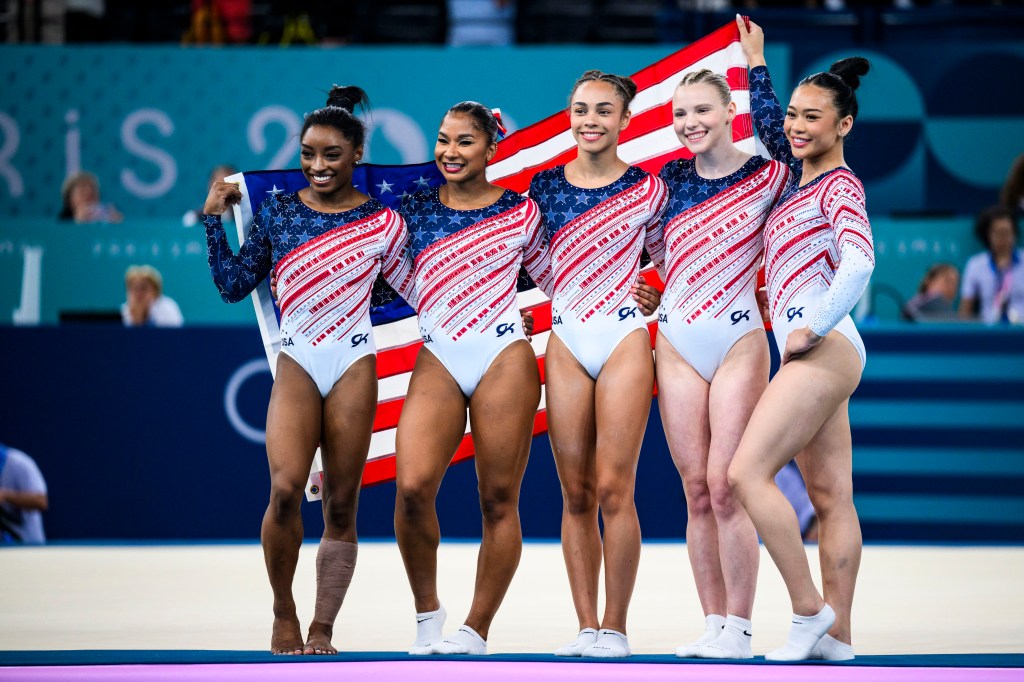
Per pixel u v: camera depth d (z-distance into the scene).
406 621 17.77
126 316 30.50
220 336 27.05
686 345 15.10
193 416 26.98
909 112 36.41
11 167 36.53
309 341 15.10
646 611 18.73
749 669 12.86
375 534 27.92
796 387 13.98
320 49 36.34
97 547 26.28
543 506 27.19
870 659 13.74
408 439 14.58
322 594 14.99
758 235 15.19
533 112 36.06
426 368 15.07
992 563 23.75
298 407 14.96
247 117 36.41
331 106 15.89
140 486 26.97
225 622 17.23
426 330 15.13
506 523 14.71
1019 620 17.53
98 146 36.50
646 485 27.09
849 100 14.62
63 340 26.94
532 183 15.70
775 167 15.25
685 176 15.50
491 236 15.05
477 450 14.88
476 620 14.54
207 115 36.44
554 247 15.30
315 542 27.92
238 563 23.89
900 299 31.17
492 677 12.80
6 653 14.13
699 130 15.19
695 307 15.05
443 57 36.19
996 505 26.38
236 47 36.47
